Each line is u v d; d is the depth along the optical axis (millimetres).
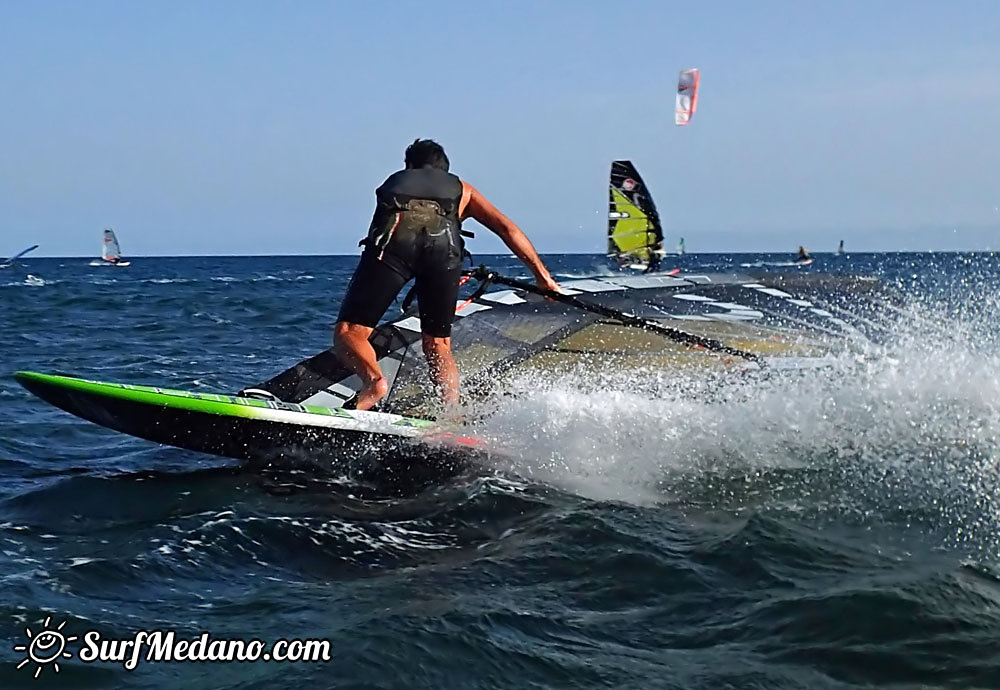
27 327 16938
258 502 5293
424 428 5984
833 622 3668
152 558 4418
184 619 3801
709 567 4242
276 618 3799
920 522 4781
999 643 3506
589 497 5258
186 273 59188
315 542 4652
